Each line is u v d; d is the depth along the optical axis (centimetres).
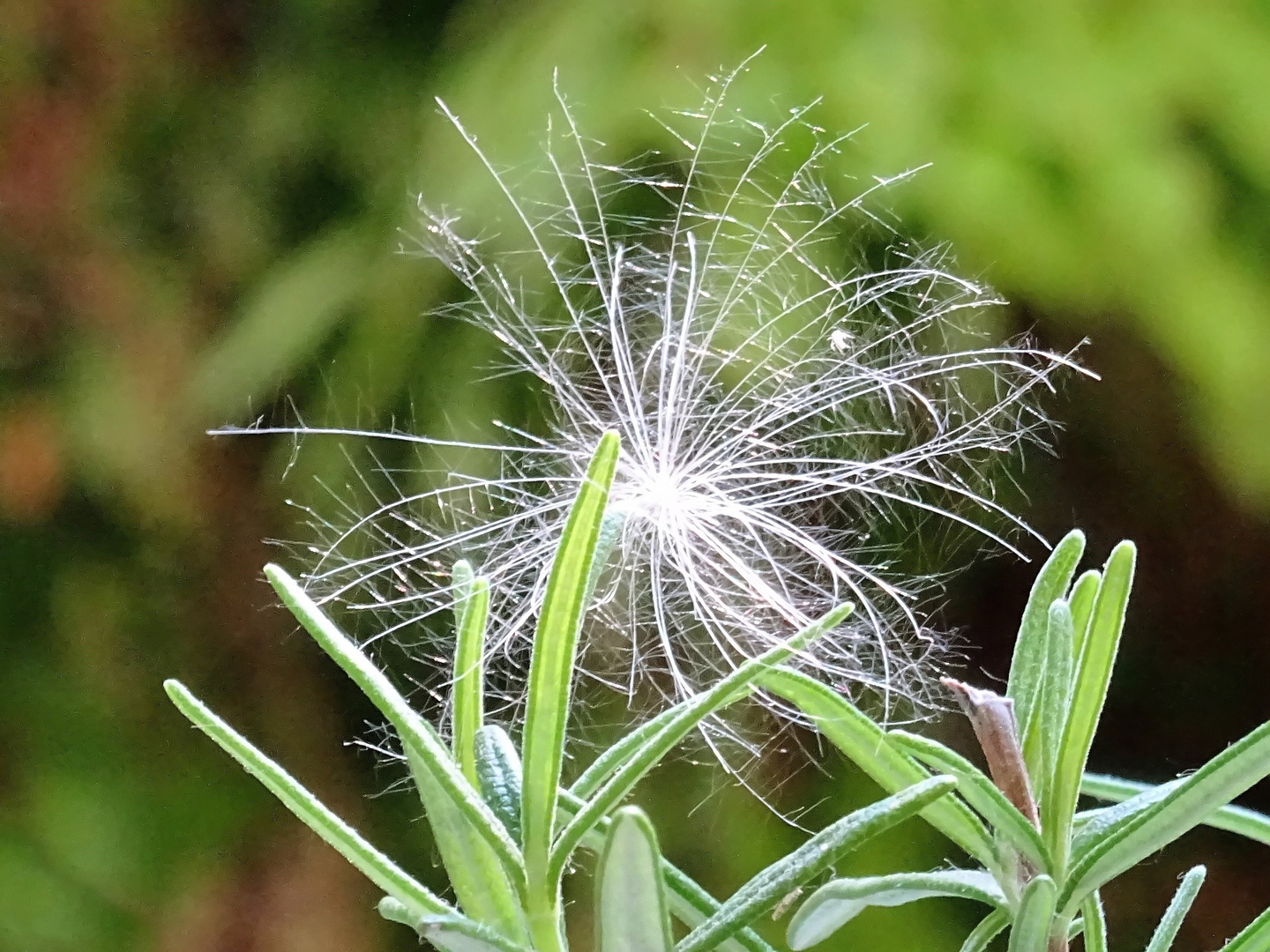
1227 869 49
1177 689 50
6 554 56
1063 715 27
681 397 29
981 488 35
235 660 54
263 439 52
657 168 42
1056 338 46
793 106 42
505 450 30
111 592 56
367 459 47
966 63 44
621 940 25
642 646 29
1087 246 43
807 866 25
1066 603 27
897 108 42
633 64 44
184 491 53
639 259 31
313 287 49
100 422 54
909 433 31
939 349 32
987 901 27
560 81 45
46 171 56
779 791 43
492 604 28
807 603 29
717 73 43
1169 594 49
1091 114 44
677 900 27
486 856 26
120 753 55
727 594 29
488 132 45
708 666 29
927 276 31
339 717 53
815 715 27
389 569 30
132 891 53
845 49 43
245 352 49
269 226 55
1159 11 46
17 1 56
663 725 26
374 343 48
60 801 54
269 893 53
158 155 57
